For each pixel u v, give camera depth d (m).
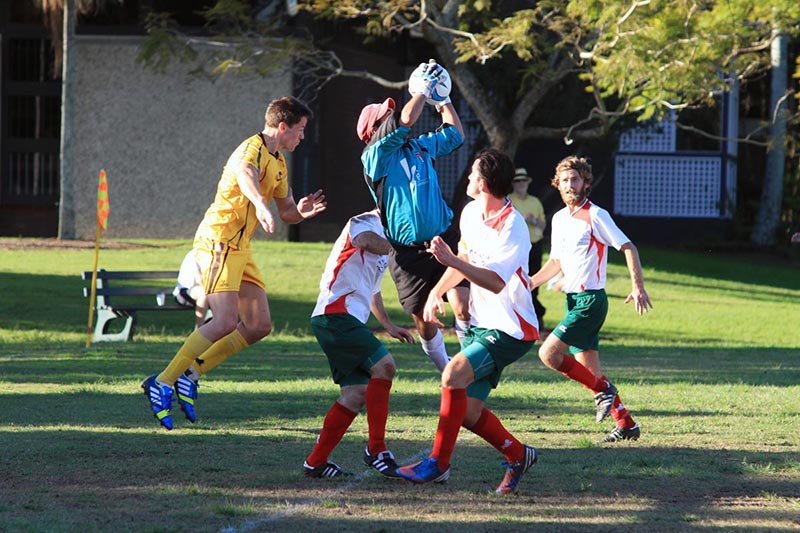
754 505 18.33
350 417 20.31
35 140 104.81
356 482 19.95
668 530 16.55
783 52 121.56
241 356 47.97
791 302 86.69
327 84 103.56
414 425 27.19
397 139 23.20
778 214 129.88
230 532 16.03
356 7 75.56
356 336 20.11
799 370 44.69
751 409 30.86
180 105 100.12
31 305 65.62
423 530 16.36
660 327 70.00
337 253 20.39
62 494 18.42
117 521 16.55
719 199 127.19
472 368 19.30
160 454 22.25
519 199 57.97
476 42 69.62
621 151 126.50
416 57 117.81
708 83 69.50
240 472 20.61
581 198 25.86
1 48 104.38
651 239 127.38
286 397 32.53
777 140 96.88
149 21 81.38
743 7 64.19
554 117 102.50
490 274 18.83
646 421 28.31
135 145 100.75
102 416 27.92
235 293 24.62
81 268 78.88
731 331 69.62
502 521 17.03
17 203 105.12
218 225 24.55
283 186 25.16
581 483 19.95
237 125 99.75
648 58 66.00
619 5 64.81
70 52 91.50
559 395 34.00
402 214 23.52
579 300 25.62
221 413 28.86
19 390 33.91
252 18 86.88
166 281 76.56
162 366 42.00
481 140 117.00
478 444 24.56
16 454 21.94
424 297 27.89
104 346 51.28
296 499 18.47
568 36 70.19
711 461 22.20
